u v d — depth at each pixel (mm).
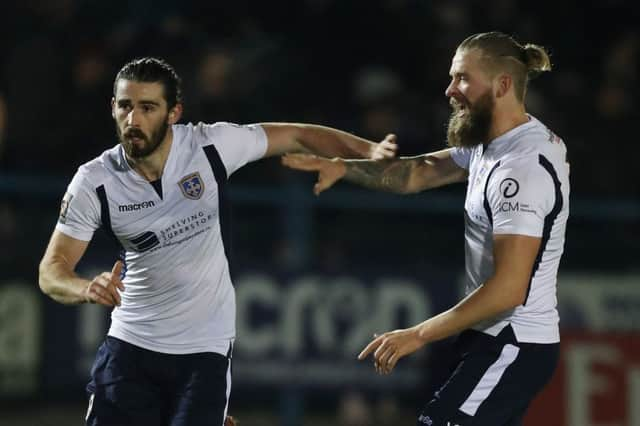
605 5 38906
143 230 16219
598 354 29141
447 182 17375
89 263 27250
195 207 16312
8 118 30188
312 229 29188
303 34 35781
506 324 15844
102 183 16188
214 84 31609
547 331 15906
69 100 30688
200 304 16562
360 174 17219
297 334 28594
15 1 32844
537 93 35250
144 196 16172
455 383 16047
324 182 17000
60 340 27219
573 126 34438
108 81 31125
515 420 16250
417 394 29141
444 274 29469
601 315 30359
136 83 15695
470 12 37500
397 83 34875
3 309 26875
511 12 38031
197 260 16438
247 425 28422
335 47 35531
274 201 28922
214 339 16688
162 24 33406
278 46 35188
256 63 34281
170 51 32062
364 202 29531
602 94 35812
